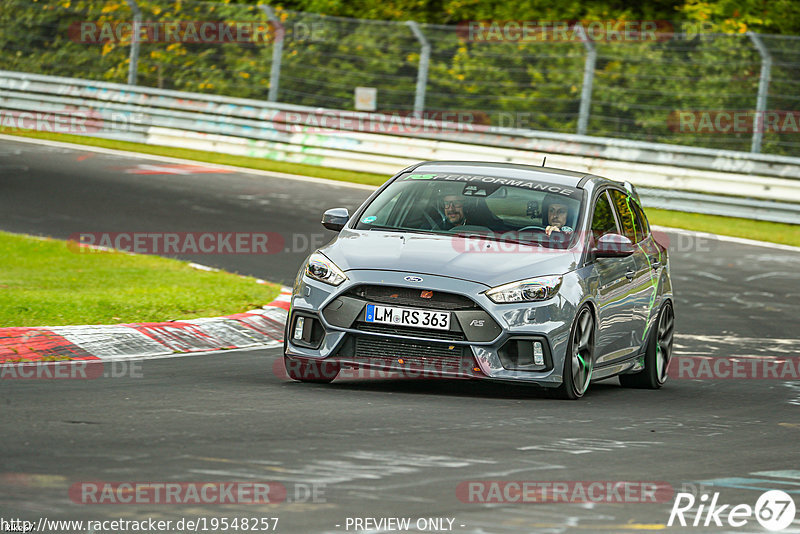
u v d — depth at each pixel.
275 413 24.72
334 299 28.69
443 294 28.20
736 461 22.75
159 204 67.88
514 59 105.62
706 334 44.78
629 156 84.00
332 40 107.31
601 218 33.03
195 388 27.62
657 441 24.34
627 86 103.88
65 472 18.64
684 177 80.94
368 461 20.53
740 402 31.36
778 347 42.69
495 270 28.86
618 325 32.38
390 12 114.69
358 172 87.06
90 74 109.69
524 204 32.03
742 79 92.56
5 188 69.38
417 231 31.11
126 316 37.22
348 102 106.75
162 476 18.67
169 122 92.38
